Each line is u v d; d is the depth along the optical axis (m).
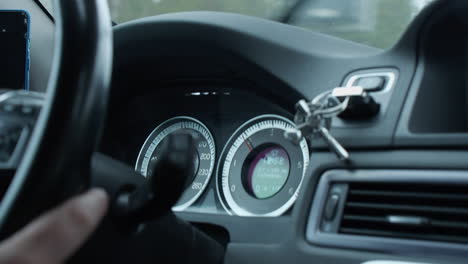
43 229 0.48
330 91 0.92
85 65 0.57
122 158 1.31
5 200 0.55
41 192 0.53
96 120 0.57
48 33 1.31
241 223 1.04
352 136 0.91
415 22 0.93
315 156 0.94
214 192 1.17
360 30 1.19
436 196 0.83
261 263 0.94
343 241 0.87
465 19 0.92
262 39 1.06
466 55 0.96
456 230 0.81
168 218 0.76
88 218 0.50
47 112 0.56
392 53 0.96
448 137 0.85
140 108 1.31
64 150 0.54
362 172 0.89
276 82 1.06
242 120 1.19
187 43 1.13
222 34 1.09
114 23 1.37
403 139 0.88
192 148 0.60
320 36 1.10
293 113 1.10
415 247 0.82
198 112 1.25
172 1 1.34
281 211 1.08
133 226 0.67
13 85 1.17
